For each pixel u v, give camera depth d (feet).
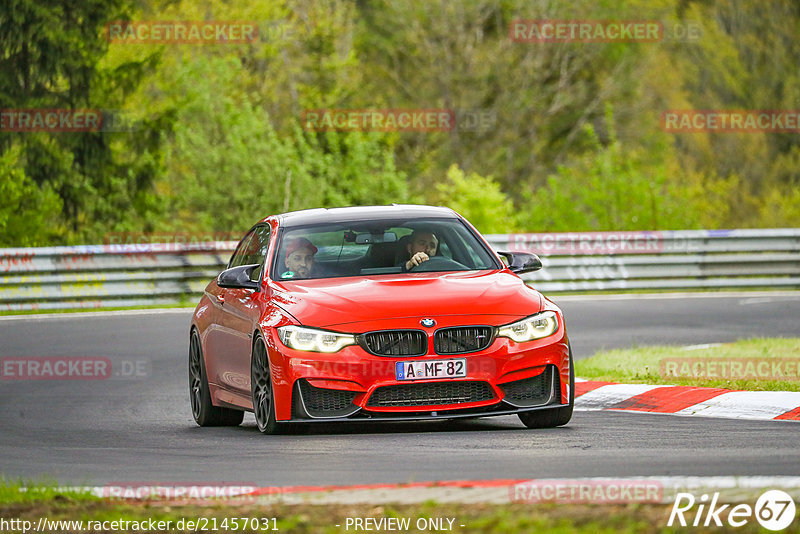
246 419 107.76
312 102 467.11
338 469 69.46
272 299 87.92
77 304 216.13
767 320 180.45
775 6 567.59
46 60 353.72
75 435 95.14
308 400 82.53
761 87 562.25
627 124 548.31
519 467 68.03
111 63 406.82
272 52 470.39
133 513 56.44
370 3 562.25
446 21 542.16
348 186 356.18
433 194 500.74
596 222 319.06
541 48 545.85
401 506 55.11
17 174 320.09
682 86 562.66
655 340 157.17
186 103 350.84
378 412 81.61
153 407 114.11
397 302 83.87
